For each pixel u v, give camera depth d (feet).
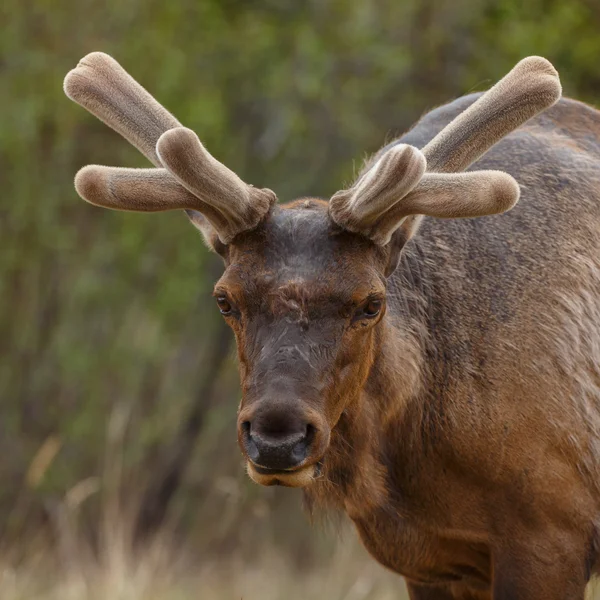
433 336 40.52
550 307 40.75
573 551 40.65
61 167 101.40
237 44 101.30
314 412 34.53
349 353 36.06
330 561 85.66
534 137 43.11
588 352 41.06
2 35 99.19
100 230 104.12
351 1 100.89
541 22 98.68
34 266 103.14
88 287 102.22
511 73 39.83
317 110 101.96
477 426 40.06
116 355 104.37
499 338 40.32
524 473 40.16
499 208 36.65
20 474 101.86
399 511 41.22
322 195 101.24
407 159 35.40
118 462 86.43
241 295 35.94
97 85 40.83
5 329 103.81
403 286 40.60
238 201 36.42
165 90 99.25
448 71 101.04
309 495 43.04
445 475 40.65
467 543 41.60
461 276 40.96
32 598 66.33
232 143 102.53
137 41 99.71
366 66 101.24
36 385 104.06
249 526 95.91
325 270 35.83
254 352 35.37
